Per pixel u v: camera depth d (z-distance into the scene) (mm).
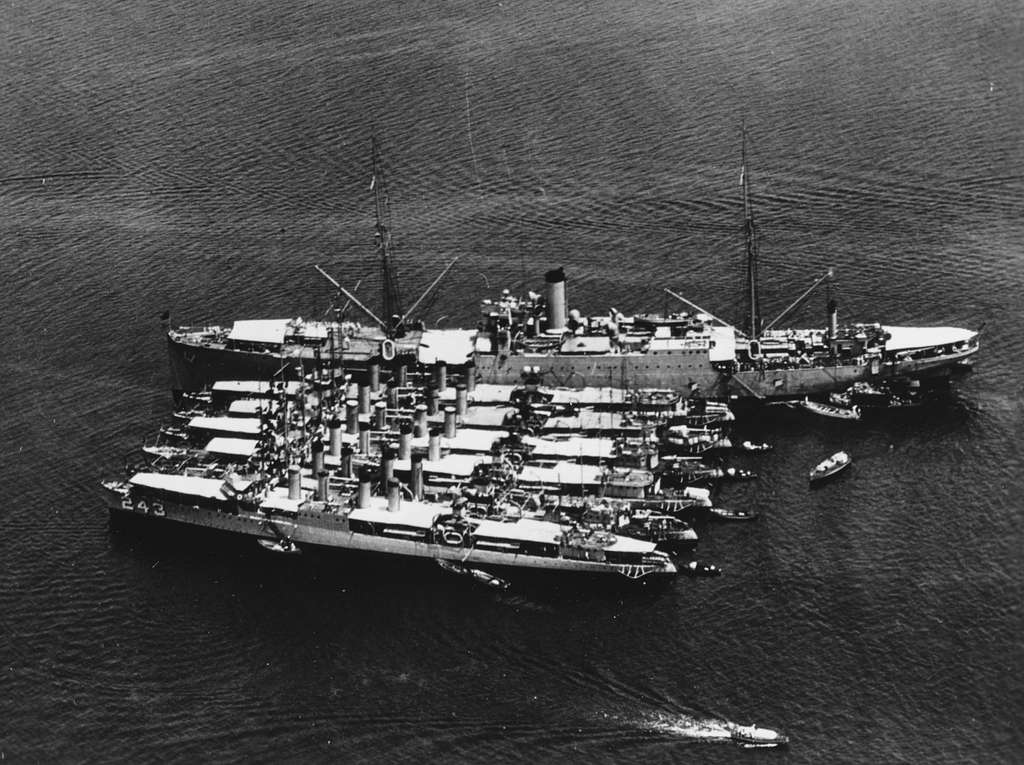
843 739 170500
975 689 176125
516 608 195250
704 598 194375
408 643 190250
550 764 169875
